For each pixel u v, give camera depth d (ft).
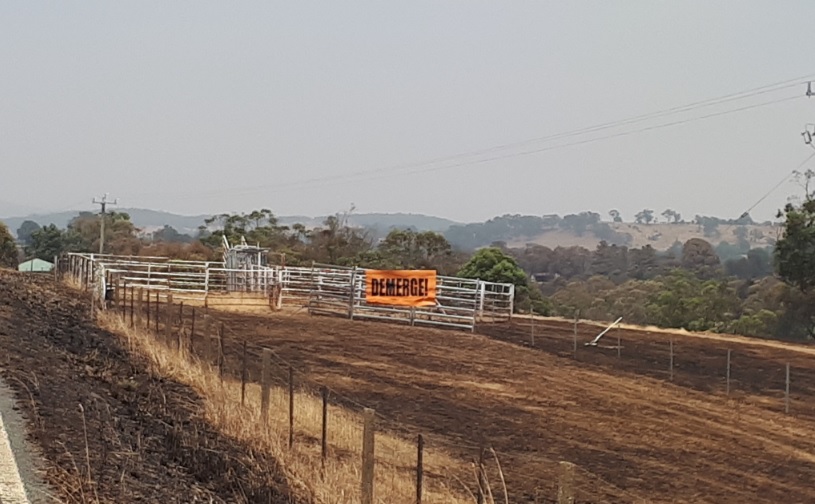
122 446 33.04
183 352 64.54
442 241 226.99
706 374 96.12
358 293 127.13
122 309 92.43
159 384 51.39
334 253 231.50
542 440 62.44
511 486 49.32
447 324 121.29
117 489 27.17
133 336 68.08
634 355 106.22
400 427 60.90
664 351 109.81
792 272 164.45
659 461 59.72
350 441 50.31
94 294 97.40
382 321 122.93
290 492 35.60
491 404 73.20
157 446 35.96
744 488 55.11
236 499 32.32
